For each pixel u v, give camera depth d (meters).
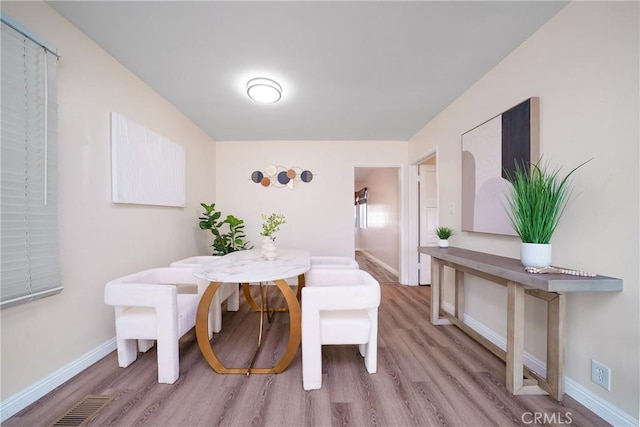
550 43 1.56
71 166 1.66
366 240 7.42
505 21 1.57
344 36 1.71
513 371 1.49
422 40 1.74
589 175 1.35
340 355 1.97
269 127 3.47
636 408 1.17
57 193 1.51
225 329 2.43
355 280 2.02
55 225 1.50
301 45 1.80
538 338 1.66
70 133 1.66
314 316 1.56
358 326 1.65
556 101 1.53
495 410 1.38
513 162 1.81
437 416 1.34
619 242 1.22
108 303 1.62
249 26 1.62
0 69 1.24
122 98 2.08
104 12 1.53
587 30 1.36
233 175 4.05
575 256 1.42
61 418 1.32
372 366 1.71
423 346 2.09
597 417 1.30
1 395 1.30
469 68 2.07
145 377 1.65
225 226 4.05
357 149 4.04
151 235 2.48
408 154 4.05
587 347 1.36
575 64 1.42
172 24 1.61
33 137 1.39
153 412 1.36
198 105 2.78
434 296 2.52
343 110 2.88
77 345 1.69
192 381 1.63
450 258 2.05
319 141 4.05
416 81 2.27
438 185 2.99
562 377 1.42
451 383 1.61
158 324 1.60
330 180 4.05
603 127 1.29
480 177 2.18
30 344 1.42
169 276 2.10
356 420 1.32
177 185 2.86
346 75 2.17
